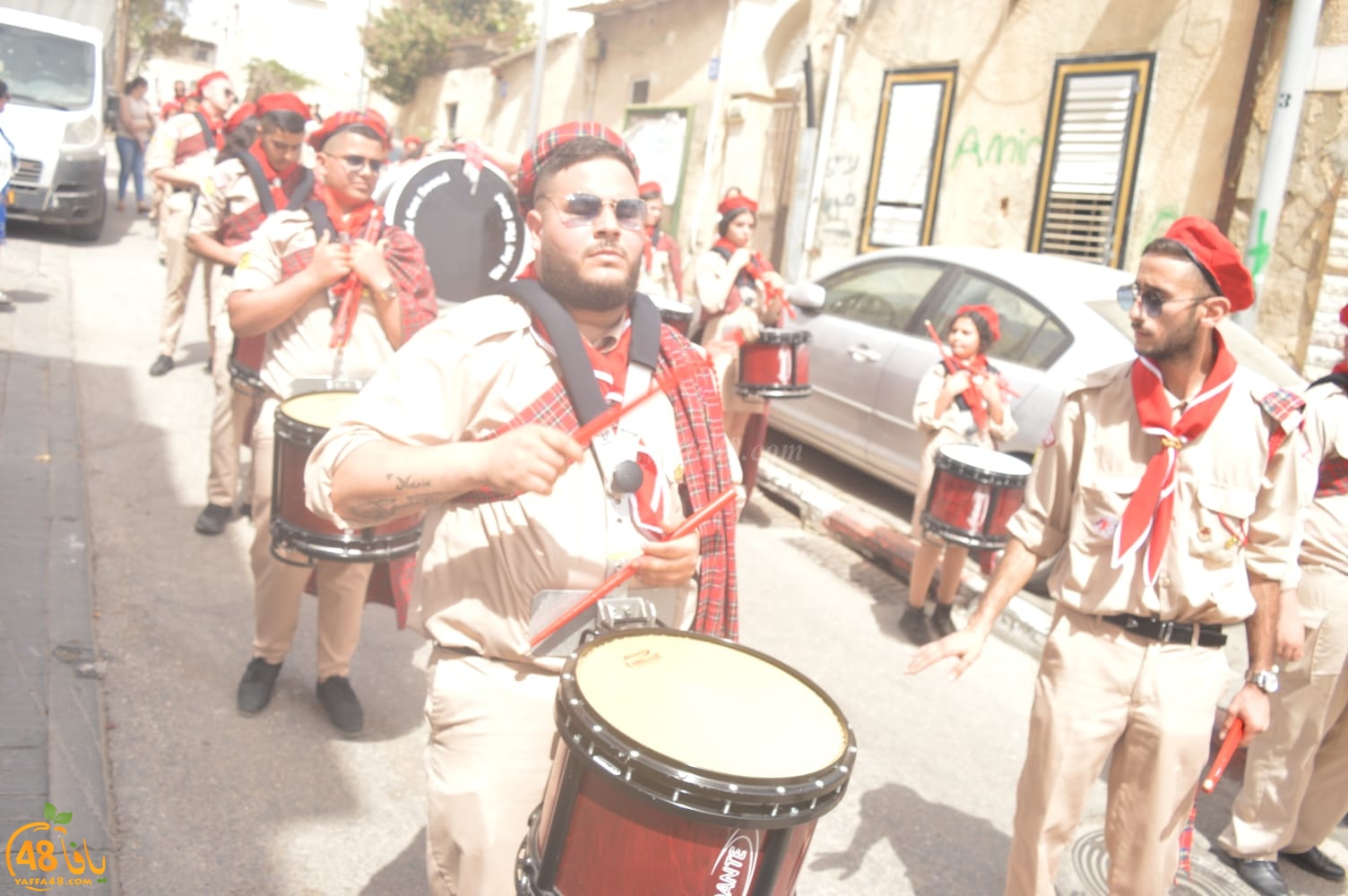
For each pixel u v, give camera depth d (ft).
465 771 7.22
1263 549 9.43
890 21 38.17
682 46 56.54
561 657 7.22
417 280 13.35
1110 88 30.81
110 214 54.60
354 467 6.56
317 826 11.16
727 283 22.30
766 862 5.76
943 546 18.15
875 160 38.65
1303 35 24.00
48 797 10.40
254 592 16.08
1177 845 9.50
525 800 7.22
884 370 24.18
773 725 6.28
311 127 36.22
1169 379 9.39
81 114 42.70
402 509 6.59
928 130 36.63
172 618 14.97
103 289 35.65
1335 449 11.93
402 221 14.85
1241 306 8.96
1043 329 21.18
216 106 29.09
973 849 12.75
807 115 41.45
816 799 5.76
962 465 17.31
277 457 11.50
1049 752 9.55
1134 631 9.32
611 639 6.92
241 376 15.93
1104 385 9.57
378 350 13.25
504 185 15.34
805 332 21.70
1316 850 13.44
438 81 90.43
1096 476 9.41
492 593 7.18
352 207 13.39
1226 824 14.07
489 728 7.21
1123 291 9.37
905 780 14.08
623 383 7.38
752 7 50.72
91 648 13.46
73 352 27.02
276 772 11.96
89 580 15.19
